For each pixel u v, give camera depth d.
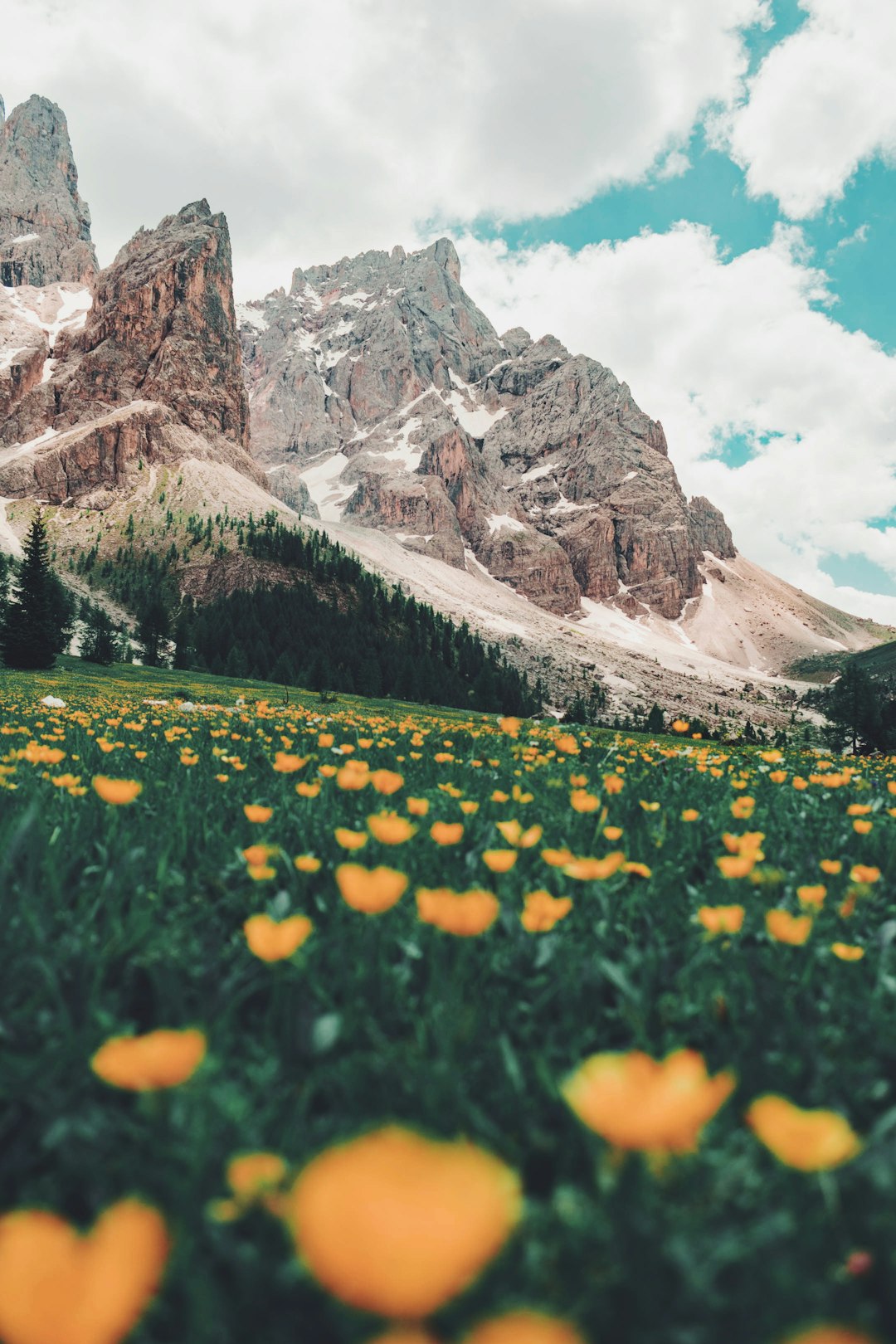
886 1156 1.09
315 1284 0.90
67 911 1.98
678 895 2.42
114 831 2.53
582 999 1.68
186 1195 1.00
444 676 125.00
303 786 3.20
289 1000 1.52
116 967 1.73
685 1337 0.86
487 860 2.05
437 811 3.32
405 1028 1.58
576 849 2.82
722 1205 1.06
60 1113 1.21
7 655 60.66
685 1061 0.68
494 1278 0.89
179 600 154.00
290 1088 1.32
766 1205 1.07
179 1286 0.94
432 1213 0.30
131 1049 0.91
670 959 1.88
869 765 8.34
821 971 1.90
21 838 2.07
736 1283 0.94
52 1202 1.12
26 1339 0.36
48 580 67.12
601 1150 1.04
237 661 98.75
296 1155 1.12
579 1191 1.06
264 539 168.12
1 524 185.38
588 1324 0.87
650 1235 0.92
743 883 2.55
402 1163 0.33
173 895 2.22
